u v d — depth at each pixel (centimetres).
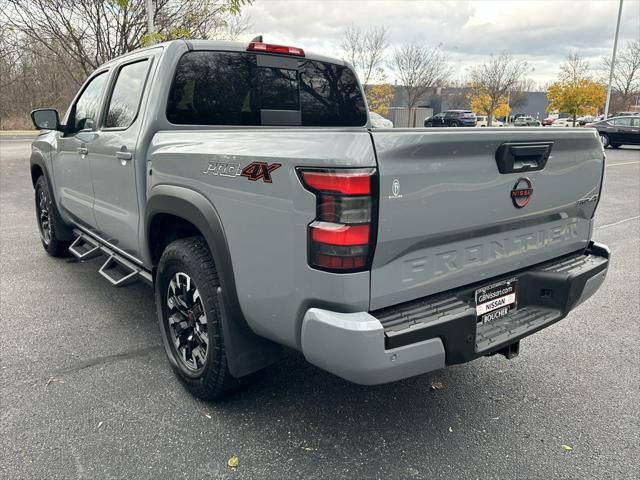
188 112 334
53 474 233
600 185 315
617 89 4728
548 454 253
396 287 216
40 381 313
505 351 268
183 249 281
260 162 223
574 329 407
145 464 241
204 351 287
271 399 297
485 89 5200
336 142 199
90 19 1011
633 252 636
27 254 590
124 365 335
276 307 229
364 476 236
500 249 261
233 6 914
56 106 3117
